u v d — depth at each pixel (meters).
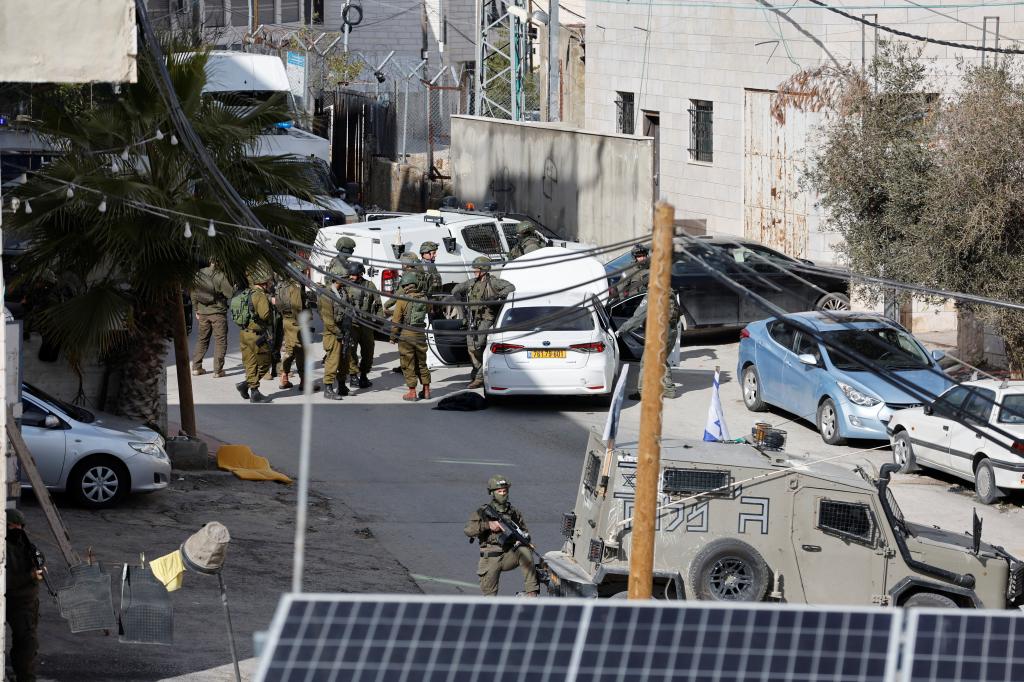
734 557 34.06
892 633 16.17
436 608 16.11
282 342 69.31
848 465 49.69
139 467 47.16
